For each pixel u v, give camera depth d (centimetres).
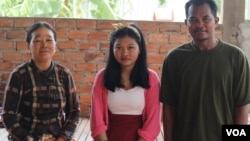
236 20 433
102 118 207
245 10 441
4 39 423
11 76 206
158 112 212
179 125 198
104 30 425
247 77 189
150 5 505
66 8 488
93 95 212
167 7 497
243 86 188
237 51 189
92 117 208
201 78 189
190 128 192
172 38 427
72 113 222
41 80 207
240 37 434
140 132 205
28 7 477
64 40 425
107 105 209
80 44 426
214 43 192
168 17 468
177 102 202
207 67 189
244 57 189
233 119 193
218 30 434
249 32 434
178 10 491
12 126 199
